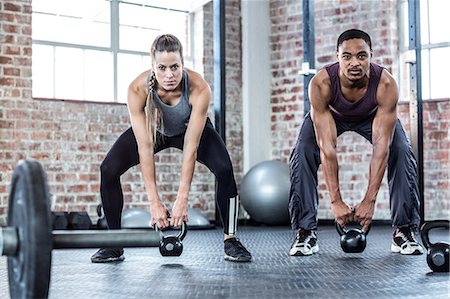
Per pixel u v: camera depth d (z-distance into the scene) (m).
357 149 6.77
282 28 7.29
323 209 6.95
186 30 7.13
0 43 5.95
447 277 2.76
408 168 3.71
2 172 5.95
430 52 6.46
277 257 3.60
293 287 2.52
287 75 7.25
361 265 3.19
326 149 3.43
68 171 6.27
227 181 3.37
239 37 7.31
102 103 6.47
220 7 5.98
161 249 3.19
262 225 6.79
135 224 5.87
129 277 2.86
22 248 1.61
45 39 6.30
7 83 5.98
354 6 6.81
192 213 6.23
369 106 3.42
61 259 3.62
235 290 2.46
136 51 6.80
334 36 6.90
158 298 2.30
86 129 6.37
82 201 6.33
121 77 6.70
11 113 6.00
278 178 6.41
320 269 3.06
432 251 2.90
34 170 1.60
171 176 6.82
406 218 3.73
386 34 6.66
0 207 5.93
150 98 3.13
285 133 7.25
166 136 3.33
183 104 3.15
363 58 3.26
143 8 6.81
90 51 6.53
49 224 1.57
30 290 1.56
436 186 6.37
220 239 4.99
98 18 6.57
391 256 3.60
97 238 1.81
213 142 3.37
